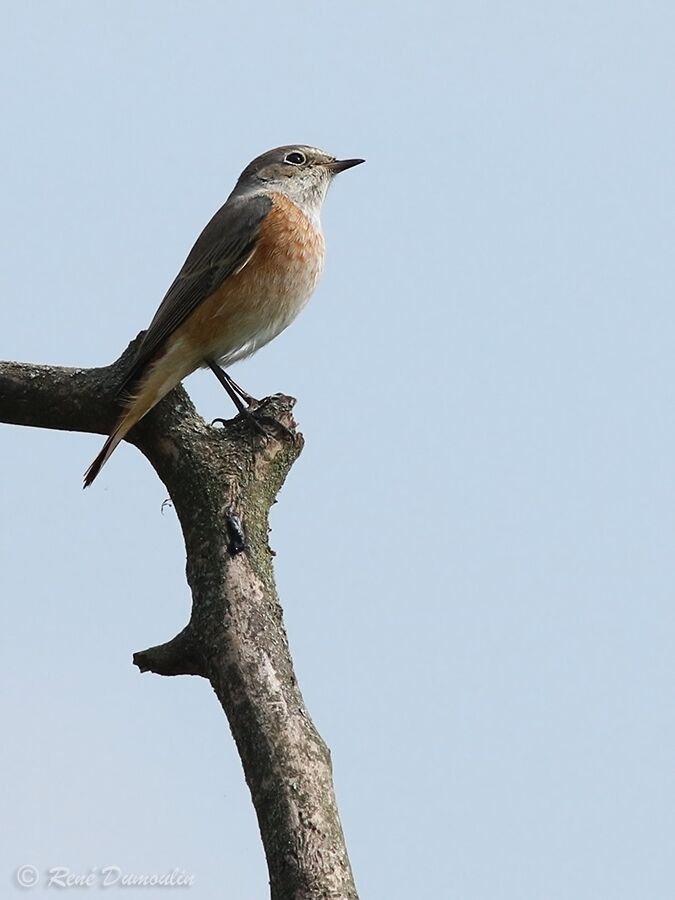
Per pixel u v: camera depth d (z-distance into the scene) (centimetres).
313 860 818
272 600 1017
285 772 863
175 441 1133
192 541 1066
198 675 1000
